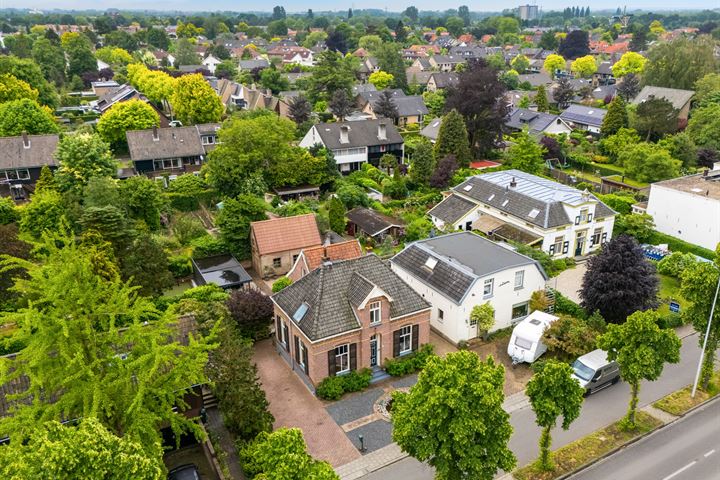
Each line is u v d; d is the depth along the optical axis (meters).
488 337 43.72
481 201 63.97
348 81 137.38
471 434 23.38
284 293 40.78
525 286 45.09
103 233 49.38
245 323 42.47
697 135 96.69
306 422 34.50
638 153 83.31
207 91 111.06
